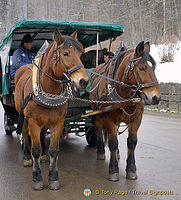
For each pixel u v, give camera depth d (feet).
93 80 17.63
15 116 22.84
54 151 13.07
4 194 12.39
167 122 31.09
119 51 14.67
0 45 21.15
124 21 62.95
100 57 22.09
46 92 12.51
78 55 11.51
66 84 13.38
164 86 38.83
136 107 14.14
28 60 18.95
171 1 60.13
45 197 12.09
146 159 17.58
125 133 27.04
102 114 14.82
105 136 19.58
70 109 18.13
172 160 17.37
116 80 13.79
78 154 19.29
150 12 62.28
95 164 16.94
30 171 15.55
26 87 13.79
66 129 18.90
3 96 20.74
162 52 52.90
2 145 21.62
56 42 11.73
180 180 13.96
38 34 20.93
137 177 14.38
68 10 74.74
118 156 17.90
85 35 22.20
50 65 12.25
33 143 12.96
